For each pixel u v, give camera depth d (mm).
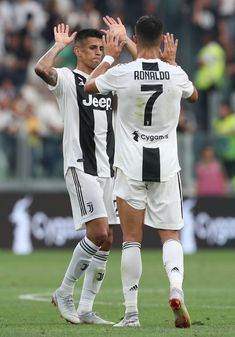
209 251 60750
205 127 68375
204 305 31625
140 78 23703
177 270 23391
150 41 23953
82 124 26250
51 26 69750
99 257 26328
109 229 26609
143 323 25812
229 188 62375
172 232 24078
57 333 22734
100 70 24344
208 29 71938
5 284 39719
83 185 26031
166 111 23828
